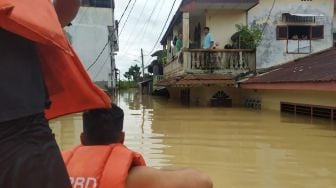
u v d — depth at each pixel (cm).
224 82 1065
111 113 138
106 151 128
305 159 435
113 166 124
